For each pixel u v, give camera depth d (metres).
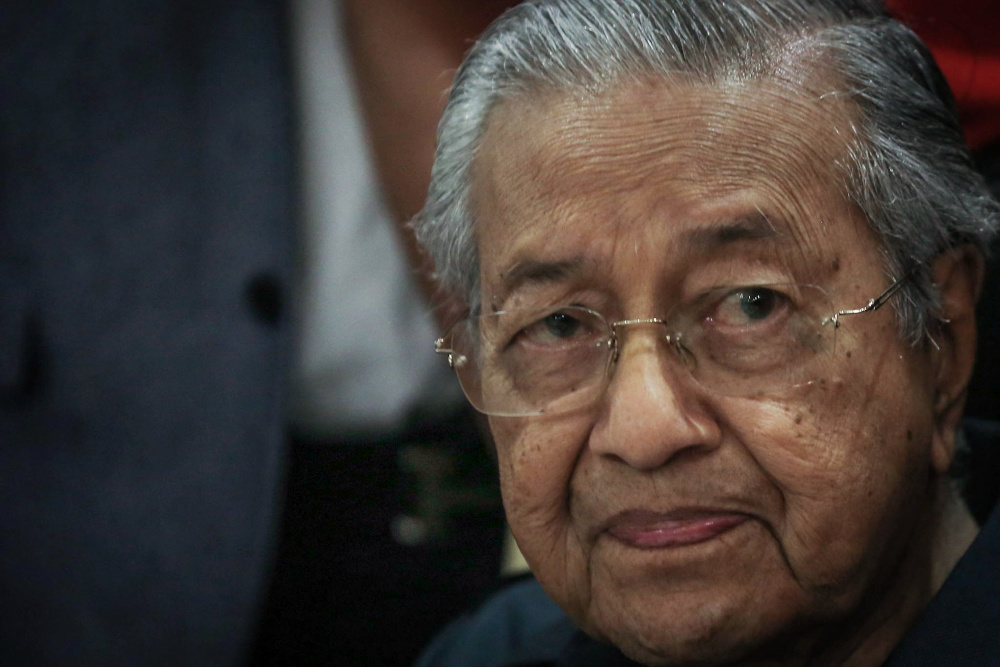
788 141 2.05
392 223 3.49
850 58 2.12
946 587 2.19
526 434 2.24
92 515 3.09
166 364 3.08
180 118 3.11
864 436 2.08
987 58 2.68
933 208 2.17
